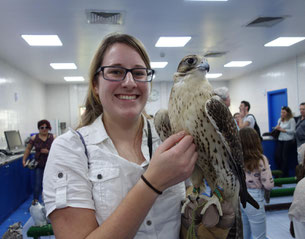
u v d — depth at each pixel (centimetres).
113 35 105
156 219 102
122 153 105
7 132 612
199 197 115
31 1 388
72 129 103
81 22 476
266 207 422
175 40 616
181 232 112
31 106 976
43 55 682
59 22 471
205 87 120
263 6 436
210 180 125
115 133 108
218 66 946
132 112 99
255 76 1049
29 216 475
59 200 81
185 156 79
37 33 525
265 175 264
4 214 456
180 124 118
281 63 877
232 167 124
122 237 74
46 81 1112
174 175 77
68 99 1223
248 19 493
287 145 615
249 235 285
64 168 86
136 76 102
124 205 76
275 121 949
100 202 89
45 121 522
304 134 575
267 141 655
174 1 407
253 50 725
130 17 463
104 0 395
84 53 674
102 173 92
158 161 77
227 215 108
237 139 127
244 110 631
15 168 519
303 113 584
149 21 486
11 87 768
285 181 352
